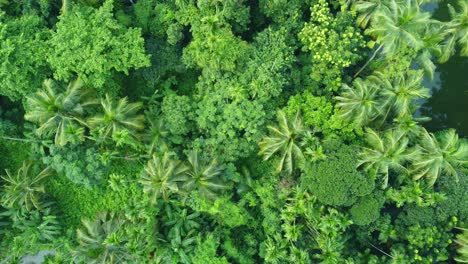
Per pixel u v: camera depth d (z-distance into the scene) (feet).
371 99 59.21
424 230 59.72
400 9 56.18
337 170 58.75
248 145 66.49
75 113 61.00
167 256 66.08
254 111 62.69
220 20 62.85
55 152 64.85
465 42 61.00
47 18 67.10
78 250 62.34
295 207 60.59
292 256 59.31
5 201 64.13
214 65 63.46
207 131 67.51
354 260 62.69
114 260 62.44
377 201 60.70
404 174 61.98
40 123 61.87
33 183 65.92
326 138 63.67
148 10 66.64
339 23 65.00
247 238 67.31
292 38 67.77
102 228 65.92
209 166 62.54
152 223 66.49
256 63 64.54
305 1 67.46
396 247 61.26
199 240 65.10
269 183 66.28
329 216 59.21
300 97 64.95
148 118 67.41
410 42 55.36
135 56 62.23
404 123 60.75
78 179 66.08
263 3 66.69
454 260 63.31
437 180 62.18
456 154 57.82
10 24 60.18
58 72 60.85
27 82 61.62
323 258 58.95
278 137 61.46
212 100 65.31
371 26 64.13
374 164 60.29
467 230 60.44
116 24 61.11
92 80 62.34
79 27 60.13
